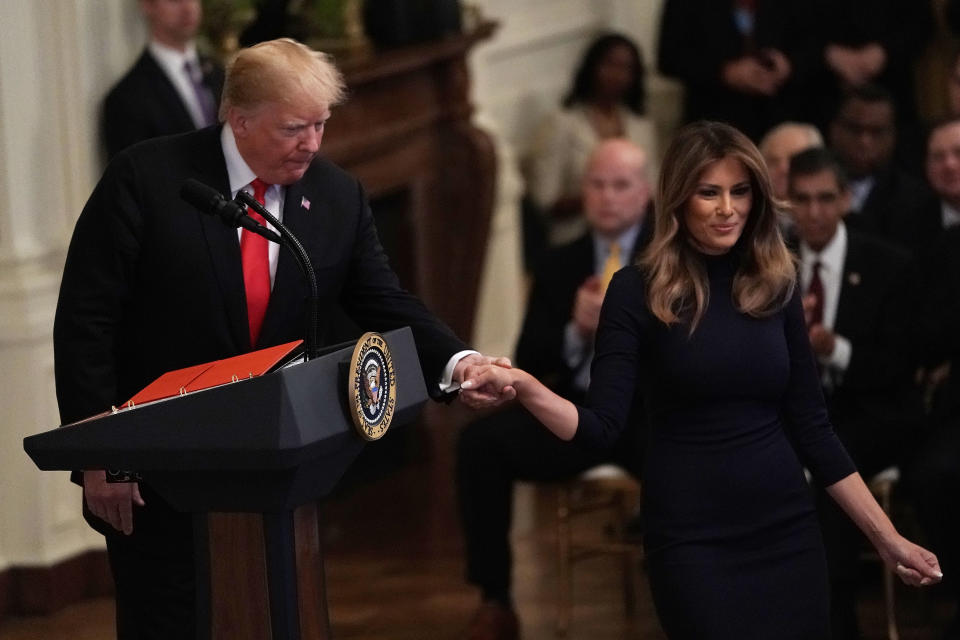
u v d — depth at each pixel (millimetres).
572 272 18906
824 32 29031
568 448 17812
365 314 12398
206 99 19406
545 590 19500
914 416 17469
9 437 18594
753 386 11883
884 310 17500
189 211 11562
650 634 17828
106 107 18844
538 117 31141
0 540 18797
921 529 16578
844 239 17688
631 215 18766
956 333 17141
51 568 18734
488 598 17734
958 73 23797
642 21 33406
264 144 11172
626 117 29625
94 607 18984
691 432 11953
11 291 18312
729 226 11773
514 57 30469
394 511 22859
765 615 11766
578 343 18609
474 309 25938
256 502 9617
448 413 26250
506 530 17859
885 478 17266
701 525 11844
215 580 9820
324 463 9727
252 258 11695
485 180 25453
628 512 20578
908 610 18094
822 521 16234
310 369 9281
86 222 11586
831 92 29125
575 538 21438
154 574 11977
